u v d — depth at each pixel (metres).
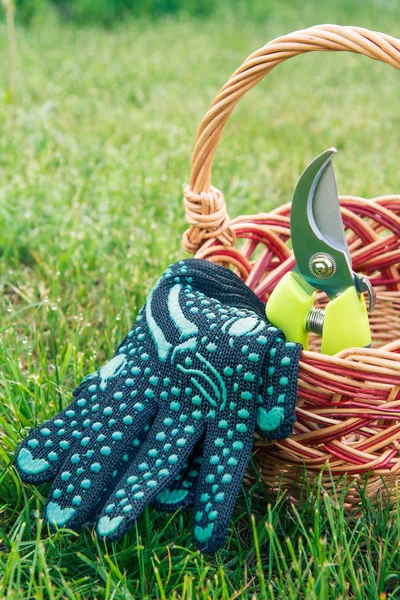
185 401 0.69
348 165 1.51
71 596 0.65
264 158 1.53
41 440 0.71
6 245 1.11
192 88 2.09
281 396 0.67
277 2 3.31
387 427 0.70
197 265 0.77
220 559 0.70
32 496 0.73
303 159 1.55
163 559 0.69
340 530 0.69
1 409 0.81
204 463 0.68
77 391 0.75
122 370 0.72
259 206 1.30
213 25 2.97
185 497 0.69
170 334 0.71
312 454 0.70
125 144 1.59
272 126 1.81
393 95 2.17
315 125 1.87
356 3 3.48
